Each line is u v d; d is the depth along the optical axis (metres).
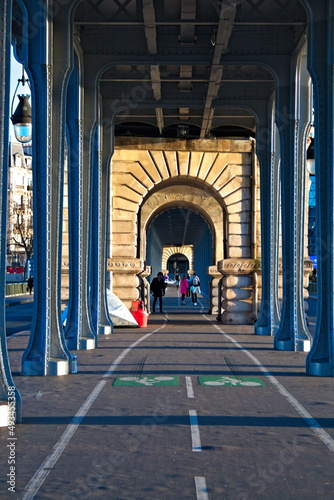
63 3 16.44
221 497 6.84
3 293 10.28
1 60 10.45
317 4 15.69
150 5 18.00
